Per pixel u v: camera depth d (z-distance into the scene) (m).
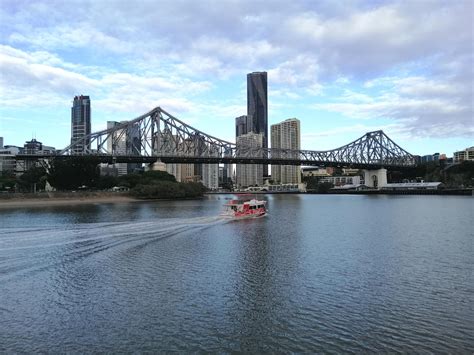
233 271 34.00
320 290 28.84
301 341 20.94
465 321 23.30
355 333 21.80
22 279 31.38
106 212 89.12
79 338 21.30
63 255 39.56
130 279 31.52
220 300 26.77
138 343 20.75
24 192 128.38
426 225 66.06
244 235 54.22
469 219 75.31
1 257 38.53
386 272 33.72
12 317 23.92
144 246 44.75
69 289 29.02
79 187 151.00
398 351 19.94
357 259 38.69
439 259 38.69
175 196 164.00
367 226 65.25
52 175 142.12
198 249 43.47
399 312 24.62
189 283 30.48
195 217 76.06
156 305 25.84
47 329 22.33
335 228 62.53
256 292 28.38
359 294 27.94
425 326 22.66
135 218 73.81
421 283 30.55
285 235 54.44
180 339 21.20
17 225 61.81
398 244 47.06
